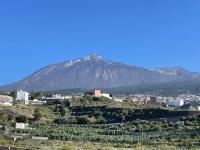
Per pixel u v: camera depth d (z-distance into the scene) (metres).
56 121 196.62
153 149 100.38
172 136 131.62
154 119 191.62
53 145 102.19
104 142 121.38
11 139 115.31
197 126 156.62
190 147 106.56
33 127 166.12
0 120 172.38
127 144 113.00
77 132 152.00
